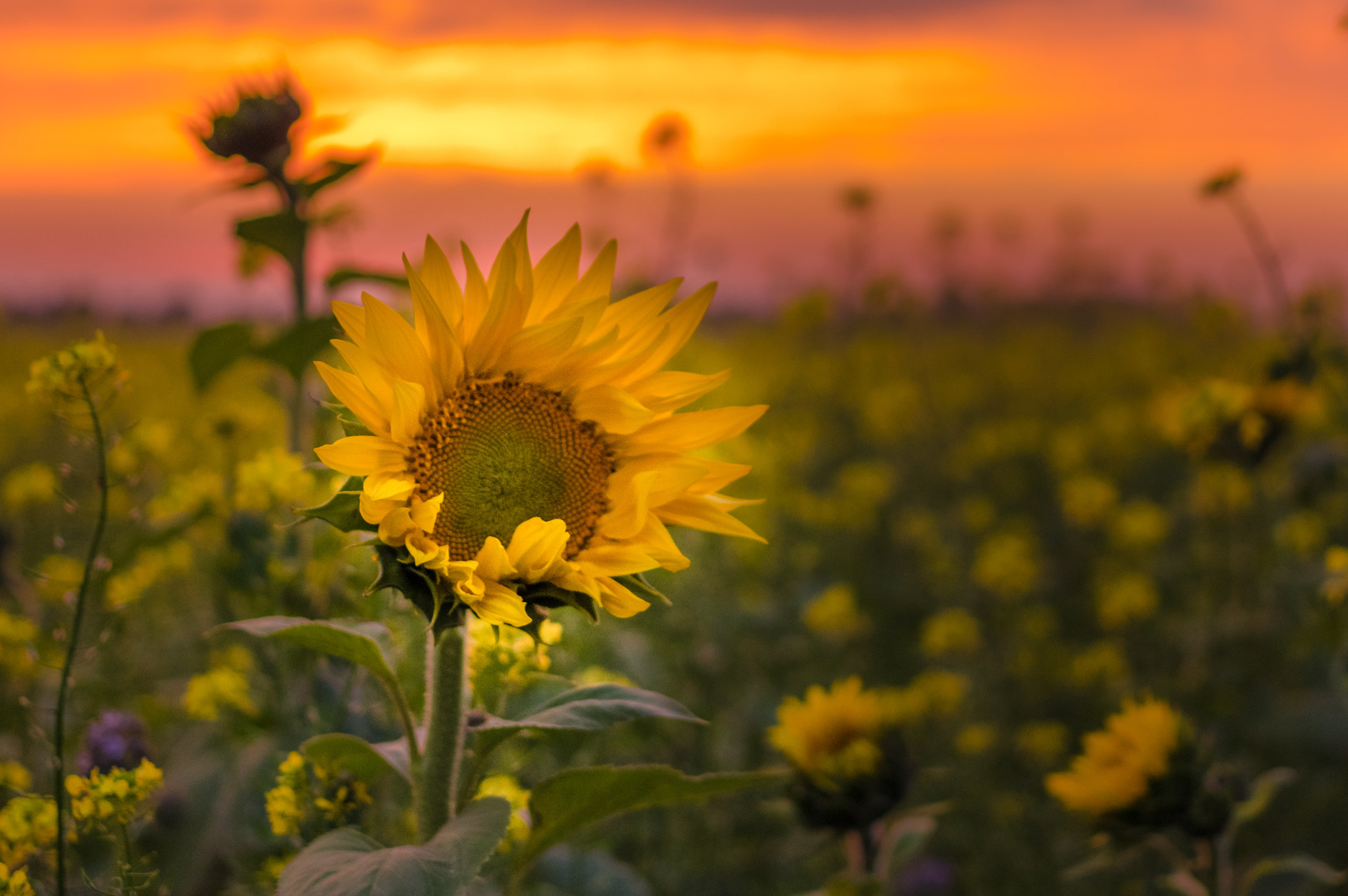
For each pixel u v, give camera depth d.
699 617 4.51
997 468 9.86
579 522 1.64
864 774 2.48
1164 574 6.68
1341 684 3.75
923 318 15.56
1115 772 2.47
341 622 1.73
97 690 2.89
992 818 4.29
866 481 7.05
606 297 1.64
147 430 3.91
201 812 2.84
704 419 1.70
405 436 1.53
